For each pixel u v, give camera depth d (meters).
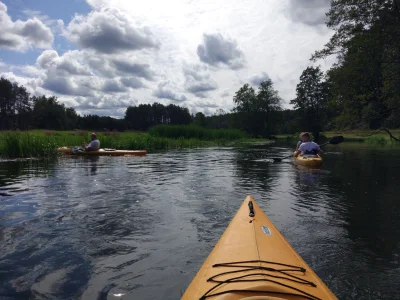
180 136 26.48
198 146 23.22
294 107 50.44
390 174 8.58
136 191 6.20
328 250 3.33
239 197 5.72
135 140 18.59
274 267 2.18
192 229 4.00
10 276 2.81
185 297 1.98
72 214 4.64
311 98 49.22
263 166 10.39
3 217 4.48
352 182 7.31
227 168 9.80
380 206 5.08
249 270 2.13
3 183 6.99
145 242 3.59
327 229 3.99
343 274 2.82
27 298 2.46
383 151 18.05
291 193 6.07
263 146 23.72
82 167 9.84
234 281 2.00
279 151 17.72
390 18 16.06
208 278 2.12
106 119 91.62
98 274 2.86
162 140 20.70
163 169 9.48
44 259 3.15
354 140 36.12
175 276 2.82
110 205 5.13
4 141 13.23
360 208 4.97
